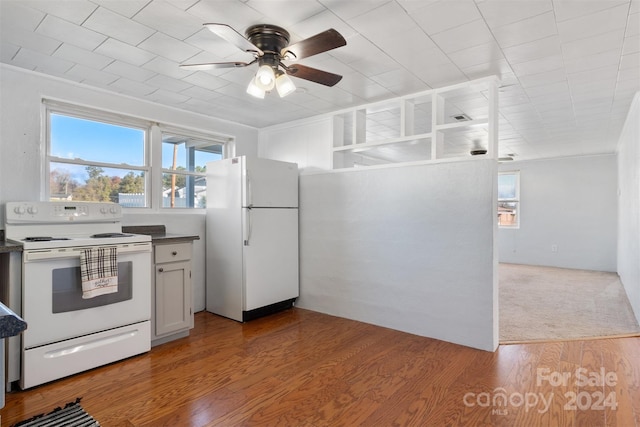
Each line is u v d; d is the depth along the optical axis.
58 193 3.14
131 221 3.54
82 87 3.19
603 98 3.56
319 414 2.04
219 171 3.91
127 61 2.73
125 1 1.95
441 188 3.18
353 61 2.71
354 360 2.76
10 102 2.81
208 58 2.69
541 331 3.41
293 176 4.15
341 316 3.85
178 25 2.21
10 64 2.78
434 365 2.67
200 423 1.95
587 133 5.11
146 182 3.72
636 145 3.73
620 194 5.93
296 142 4.44
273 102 3.71
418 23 2.17
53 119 3.12
